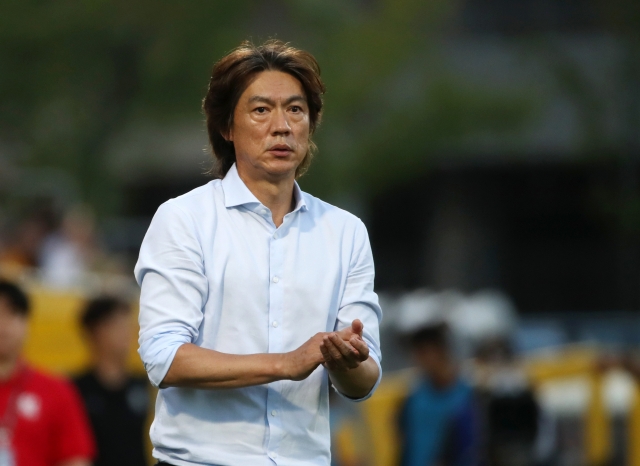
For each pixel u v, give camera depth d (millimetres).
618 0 66000
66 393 20078
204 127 14062
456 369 27922
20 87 49625
